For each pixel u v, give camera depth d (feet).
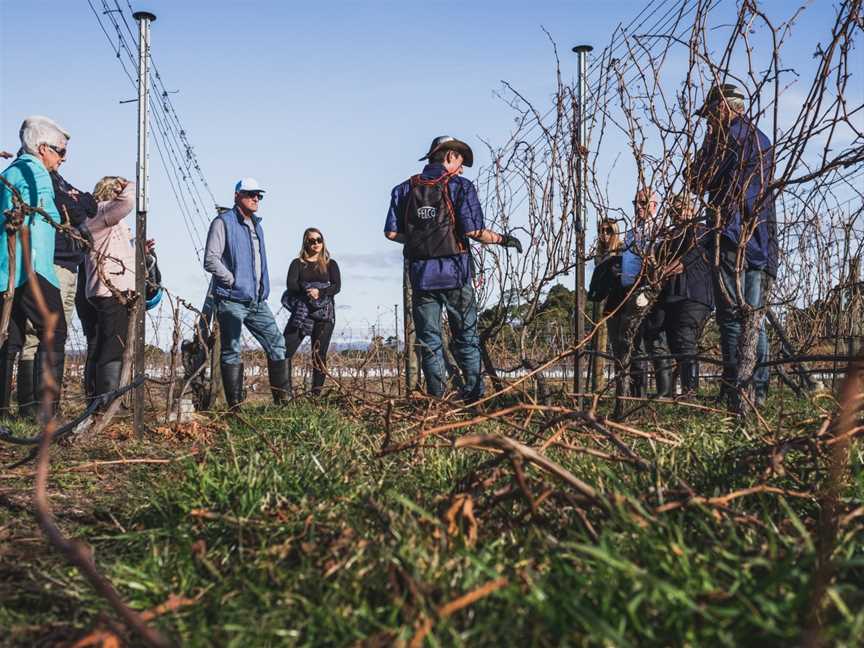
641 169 16.08
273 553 7.53
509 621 5.55
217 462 11.13
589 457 10.32
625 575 5.87
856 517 7.45
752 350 15.25
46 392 4.00
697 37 14.23
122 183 21.30
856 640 4.88
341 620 5.98
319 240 28.71
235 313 23.82
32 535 9.66
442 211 21.42
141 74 17.75
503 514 7.93
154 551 7.87
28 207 14.74
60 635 6.57
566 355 15.10
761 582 5.79
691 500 7.25
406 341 28.12
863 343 9.86
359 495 9.13
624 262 22.08
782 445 8.87
